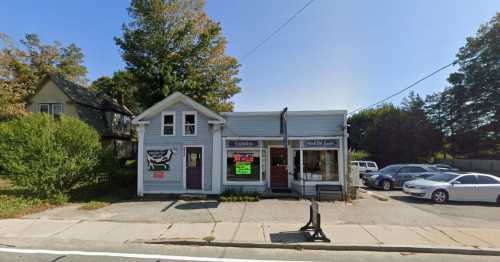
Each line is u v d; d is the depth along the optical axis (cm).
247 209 1098
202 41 2502
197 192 1435
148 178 1453
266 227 834
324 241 705
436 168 1872
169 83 2344
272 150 1544
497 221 948
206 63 2703
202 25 2691
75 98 2506
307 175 1419
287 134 1445
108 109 2847
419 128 3606
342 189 1380
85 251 645
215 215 998
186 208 1120
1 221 911
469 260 614
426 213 1059
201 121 1469
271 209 1098
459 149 3681
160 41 2434
